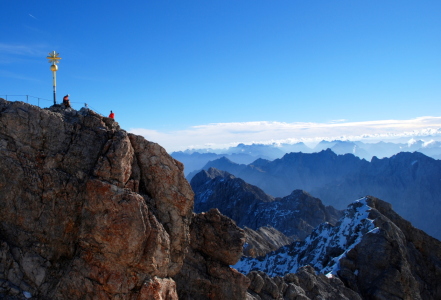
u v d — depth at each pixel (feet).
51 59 115.75
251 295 160.76
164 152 113.19
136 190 104.88
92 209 97.25
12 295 89.61
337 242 344.49
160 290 98.63
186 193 113.39
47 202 97.81
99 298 94.17
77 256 97.14
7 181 95.96
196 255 134.00
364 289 277.85
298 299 191.11
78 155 101.96
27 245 95.76
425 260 330.95
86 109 110.93
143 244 97.71
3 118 97.14
